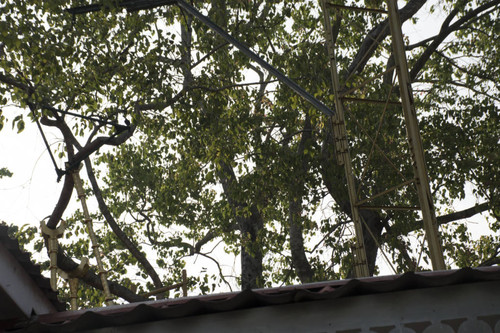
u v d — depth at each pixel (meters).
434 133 19.84
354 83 17.28
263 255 21.84
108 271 23.12
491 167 19.38
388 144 17.78
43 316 5.69
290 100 17.91
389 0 10.29
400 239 18.48
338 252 19.31
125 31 16.50
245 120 18.61
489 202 19.30
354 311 5.08
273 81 17.84
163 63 17.23
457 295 5.05
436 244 9.04
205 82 18.08
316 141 19.50
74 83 15.73
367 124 17.48
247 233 22.22
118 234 18.48
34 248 20.52
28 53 13.84
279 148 18.67
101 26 16.08
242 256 23.39
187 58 17.77
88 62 16.16
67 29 14.83
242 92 19.70
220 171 21.92
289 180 18.14
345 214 19.64
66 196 9.57
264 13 18.00
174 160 22.56
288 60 16.81
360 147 17.58
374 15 18.58
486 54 21.61
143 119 18.69
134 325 5.25
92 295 19.06
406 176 17.86
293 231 21.42
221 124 18.72
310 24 19.92
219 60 17.91
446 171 19.58
